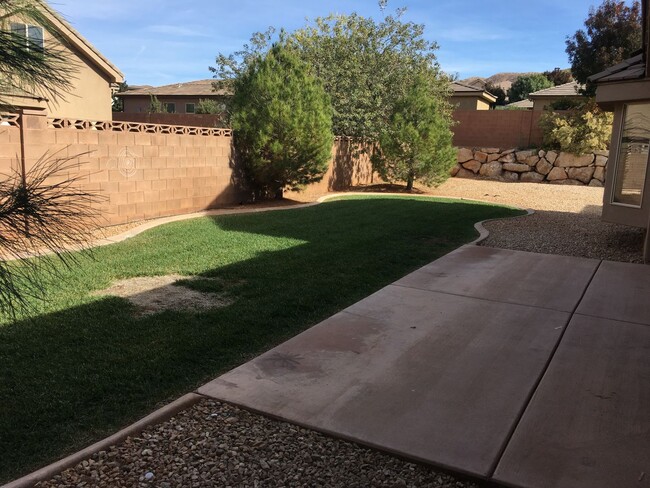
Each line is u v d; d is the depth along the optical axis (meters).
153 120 28.28
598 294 6.17
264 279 6.47
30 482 2.66
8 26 2.63
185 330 4.79
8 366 3.97
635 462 2.92
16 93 2.86
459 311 5.48
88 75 17.30
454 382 3.87
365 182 20.02
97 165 9.41
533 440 3.13
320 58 19.11
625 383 3.91
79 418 3.32
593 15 22.27
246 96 13.45
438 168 17.44
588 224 11.66
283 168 13.34
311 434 3.18
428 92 18.30
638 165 8.93
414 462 2.93
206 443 3.07
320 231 9.71
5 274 2.66
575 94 27.16
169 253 7.66
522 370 4.11
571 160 20.41
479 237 9.73
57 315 5.04
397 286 6.34
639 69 8.95
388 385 3.80
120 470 2.80
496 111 22.75
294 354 4.31
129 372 3.93
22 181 2.64
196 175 11.99
